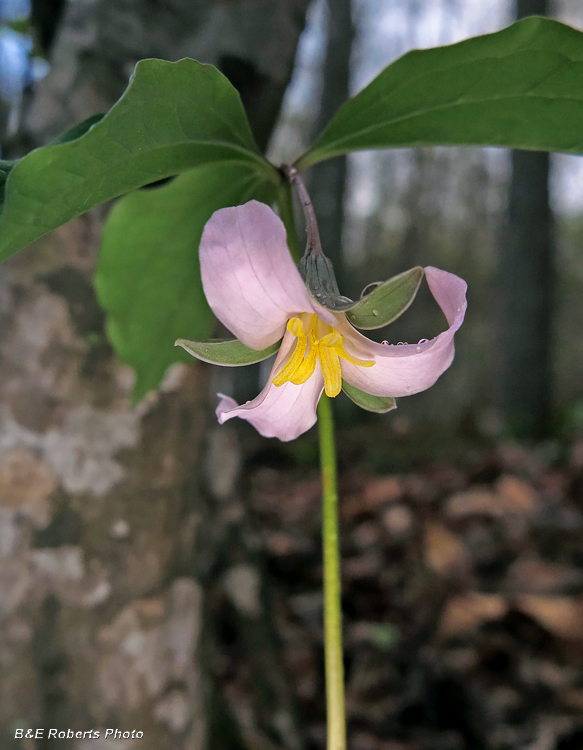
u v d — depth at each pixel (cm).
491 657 40
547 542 58
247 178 18
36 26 30
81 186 13
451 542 51
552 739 33
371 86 16
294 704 35
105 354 27
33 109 27
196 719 28
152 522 28
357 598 49
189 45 28
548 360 159
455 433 139
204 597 31
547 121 16
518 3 154
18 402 26
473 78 15
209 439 36
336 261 179
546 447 116
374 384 15
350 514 70
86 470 26
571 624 40
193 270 21
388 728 35
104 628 26
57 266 26
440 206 308
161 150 14
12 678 25
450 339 13
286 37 30
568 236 319
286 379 14
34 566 26
